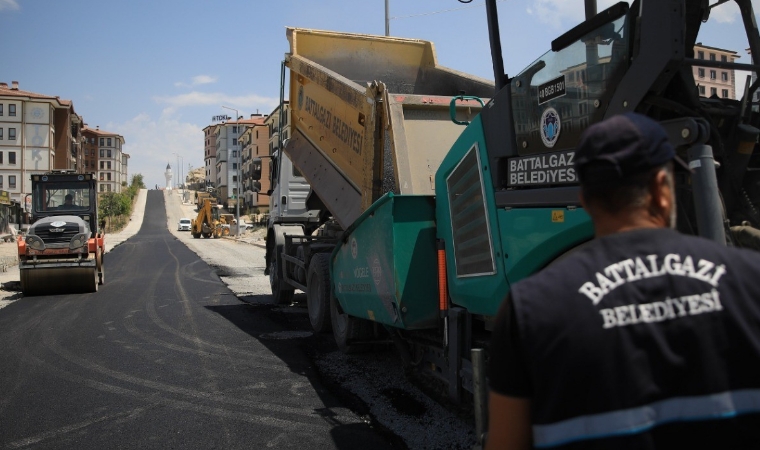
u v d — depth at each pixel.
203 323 9.38
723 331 1.36
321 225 10.57
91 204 14.76
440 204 4.97
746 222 2.99
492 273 4.15
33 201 14.45
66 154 81.50
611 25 3.15
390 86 8.74
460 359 4.58
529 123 3.80
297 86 9.06
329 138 7.86
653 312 1.38
